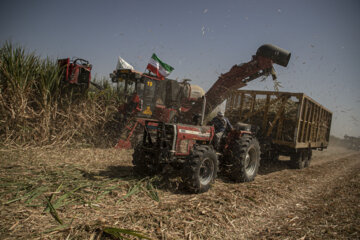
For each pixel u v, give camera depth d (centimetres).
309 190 504
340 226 324
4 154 509
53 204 302
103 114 748
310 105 736
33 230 243
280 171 702
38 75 633
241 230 294
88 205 311
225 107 829
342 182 605
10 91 582
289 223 326
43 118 616
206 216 313
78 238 236
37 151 562
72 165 488
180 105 972
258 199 402
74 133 668
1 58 586
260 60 834
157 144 455
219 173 569
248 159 557
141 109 756
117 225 266
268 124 729
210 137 503
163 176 462
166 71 832
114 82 830
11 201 297
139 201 344
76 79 689
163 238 249
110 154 629
